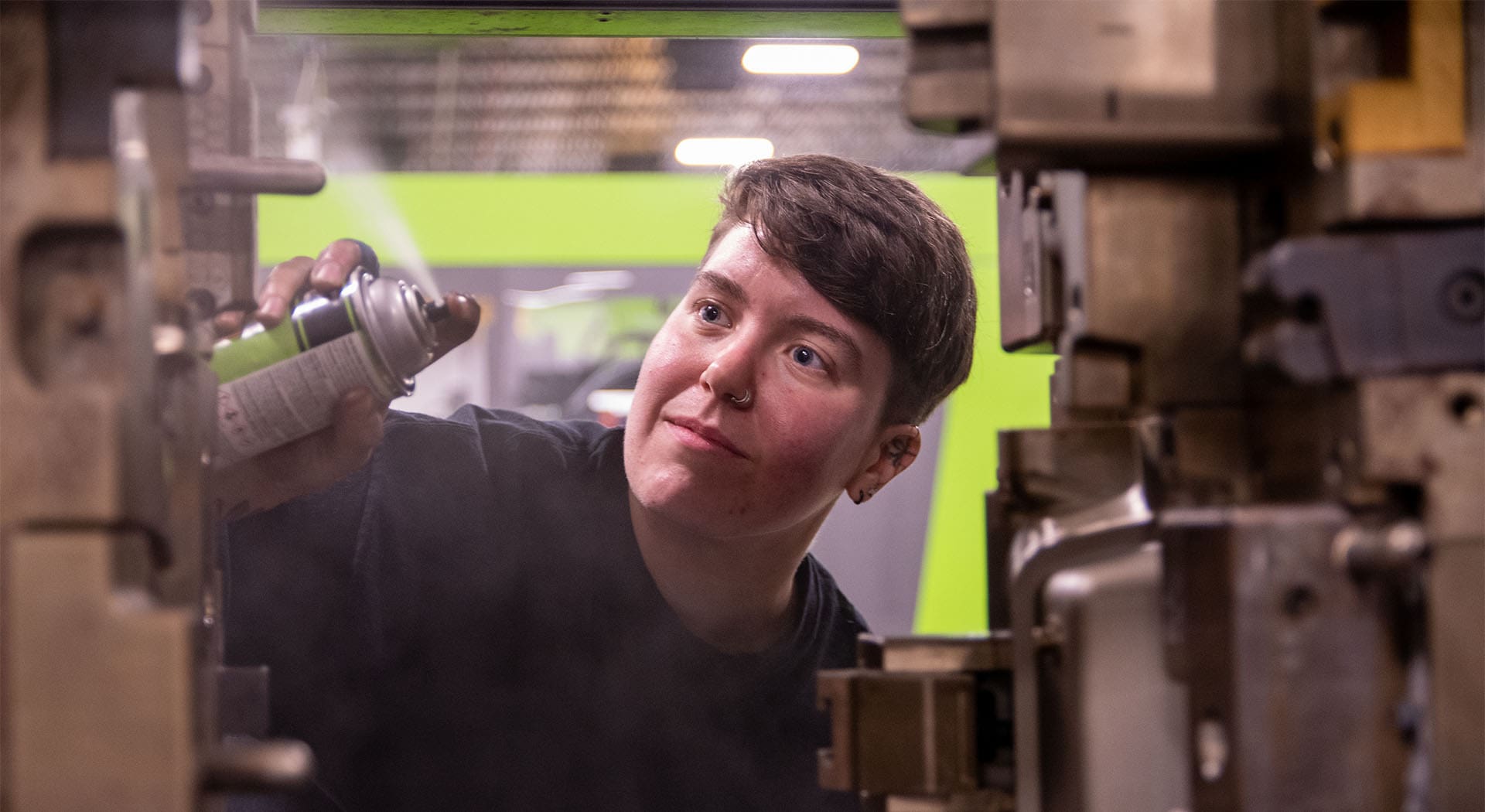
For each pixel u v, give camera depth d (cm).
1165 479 72
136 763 50
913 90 64
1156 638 72
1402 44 62
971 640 79
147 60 52
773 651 139
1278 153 66
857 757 75
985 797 77
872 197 128
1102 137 64
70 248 52
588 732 136
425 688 135
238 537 131
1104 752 71
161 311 64
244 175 83
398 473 141
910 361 132
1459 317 61
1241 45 65
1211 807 63
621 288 385
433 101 529
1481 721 60
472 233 380
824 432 125
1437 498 60
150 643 50
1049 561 75
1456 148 61
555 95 511
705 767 136
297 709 131
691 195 388
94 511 50
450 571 137
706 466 123
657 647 137
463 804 134
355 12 121
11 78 51
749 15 122
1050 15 64
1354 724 62
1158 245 70
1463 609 60
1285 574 62
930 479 375
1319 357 61
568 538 139
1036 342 81
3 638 51
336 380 107
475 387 390
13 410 51
